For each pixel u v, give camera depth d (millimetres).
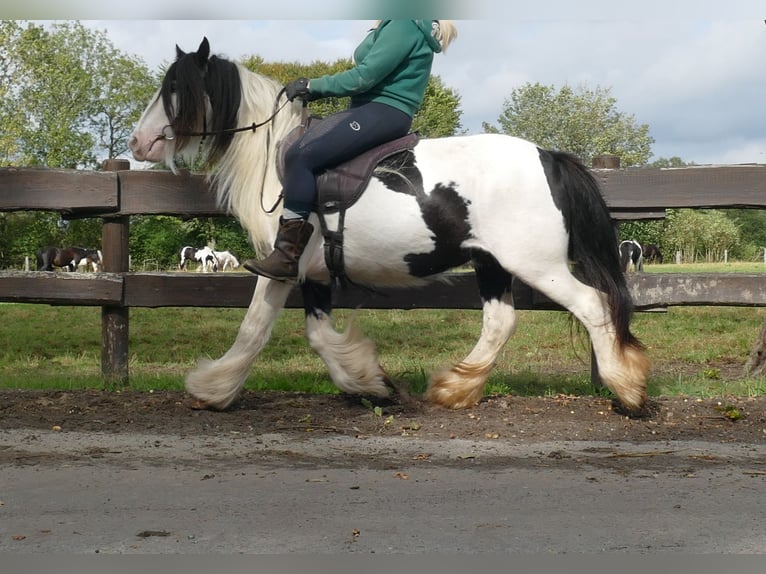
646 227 58688
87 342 13656
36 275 7473
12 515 4004
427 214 5664
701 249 59531
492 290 6223
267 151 6027
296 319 14945
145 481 4559
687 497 4316
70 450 5203
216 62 6016
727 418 6062
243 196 6062
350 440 5500
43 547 3605
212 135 6066
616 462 5016
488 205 5688
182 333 14039
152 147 6012
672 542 3691
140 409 6277
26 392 6875
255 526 3859
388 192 5684
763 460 5070
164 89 6000
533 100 70688
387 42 5668
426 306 7293
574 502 4227
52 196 7406
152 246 49750
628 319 5879
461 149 5809
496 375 8711
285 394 6938
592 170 7113
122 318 7629
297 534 3762
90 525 3869
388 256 5777
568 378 8578
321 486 4477
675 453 5227
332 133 5688
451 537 3736
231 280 7477
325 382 7941
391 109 5777
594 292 5824
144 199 7414
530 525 3891
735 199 6930
